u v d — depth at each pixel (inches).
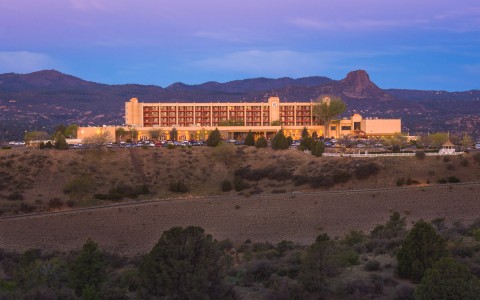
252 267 1139.9
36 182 3715.6
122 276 1195.9
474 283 796.0
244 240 2460.6
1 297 912.9
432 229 1042.7
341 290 944.9
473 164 3575.3
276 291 937.5
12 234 2603.3
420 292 808.9
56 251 2338.8
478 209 2723.9
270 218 2768.2
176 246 862.5
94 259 1150.3
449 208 2755.9
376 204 2866.6
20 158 4023.1
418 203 2839.6
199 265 856.3
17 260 1990.7
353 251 1266.0
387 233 1817.2
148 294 848.9
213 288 869.8
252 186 3826.3
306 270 994.7
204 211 2876.5
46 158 4065.0
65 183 3742.6
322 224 2667.3
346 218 2721.5
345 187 3481.8
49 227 2684.5
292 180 3767.2
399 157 3789.4
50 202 3395.7
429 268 901.2
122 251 2381.9
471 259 1096.8
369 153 4168.3
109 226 2704.2
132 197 3582.7
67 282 1211.9
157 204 2999.5
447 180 3385.8
